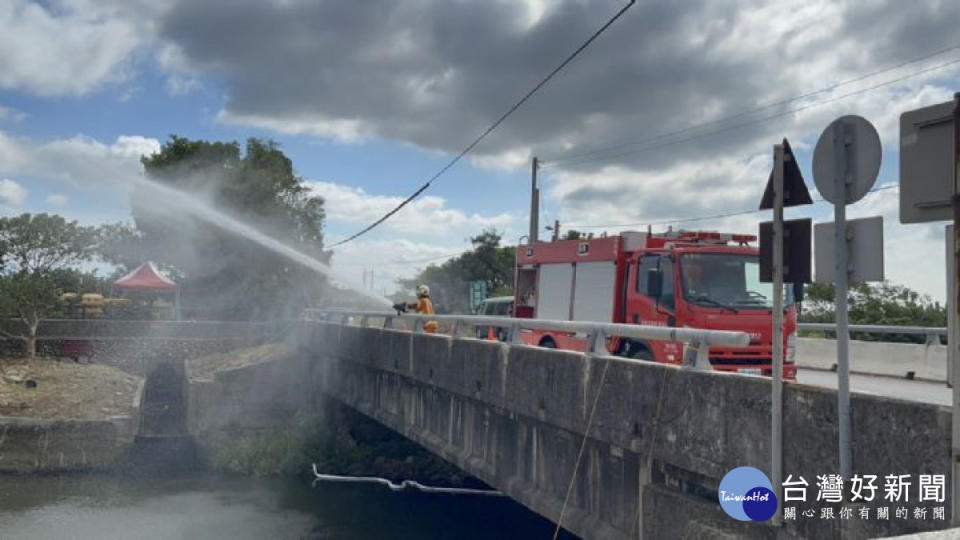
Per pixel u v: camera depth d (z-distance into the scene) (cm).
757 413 552
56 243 2906
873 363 1609
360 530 1594
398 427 1427
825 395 496
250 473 2053
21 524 1599
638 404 691
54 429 2042
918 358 1495
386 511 1738
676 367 648
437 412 1246
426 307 1509
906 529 438
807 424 508
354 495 1867
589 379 775
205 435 2269
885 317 2397
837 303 483
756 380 555
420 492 1903
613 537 728
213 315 3172
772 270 530
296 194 3180
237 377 2333
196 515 1686
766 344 1080
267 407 2344
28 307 2580
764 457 544
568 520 806
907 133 454
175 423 2430
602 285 1274
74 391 2319
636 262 1191
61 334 2691
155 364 2759
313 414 2259
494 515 1716
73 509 1720
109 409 2219
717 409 591
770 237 534
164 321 2902
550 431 875
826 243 496
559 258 1416
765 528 540
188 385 2311
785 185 525
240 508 1752
